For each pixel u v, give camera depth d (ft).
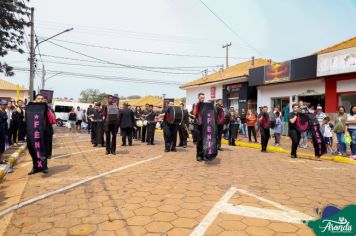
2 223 13.70
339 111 36.40
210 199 16.70
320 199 16.96
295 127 33.68
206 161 29.19
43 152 23.32
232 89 80.18
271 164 28.76
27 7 65.16
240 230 12.69
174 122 35.53
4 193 18.62
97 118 42.01
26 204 16.24
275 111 45.55
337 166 28.84
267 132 38.83
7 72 69.26
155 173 23.31
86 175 22.74
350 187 19.92
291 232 12.56
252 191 18.35
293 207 15.51
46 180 21.33
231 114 46.85
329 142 39.65
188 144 45.70
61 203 16.33
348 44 55.16
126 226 13.19
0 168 24.30
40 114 23.38
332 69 49.37
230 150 39.86
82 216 14.42
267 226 13.12
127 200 16.61
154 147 41.45
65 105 129.90
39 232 12.75
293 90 60.44
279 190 18.75
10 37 66.13
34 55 71.72
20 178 22.38
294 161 31.27
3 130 26.63
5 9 61.31
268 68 63.21
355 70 45.85
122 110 43.09
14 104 42.34
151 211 14.90
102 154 33.83
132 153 34.76
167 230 12.73
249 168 26.13
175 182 20.45
